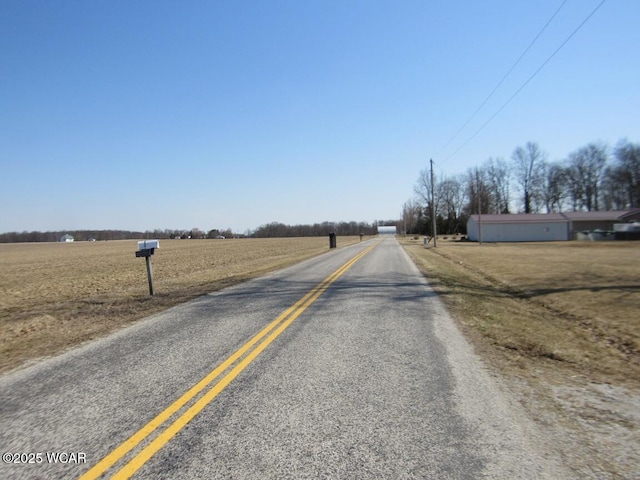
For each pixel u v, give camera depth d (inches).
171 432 131.6
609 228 2222.0
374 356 213.6
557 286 502.0
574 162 3142.2
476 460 113.6
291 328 275.1
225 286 505.7
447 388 168.9
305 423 136.8
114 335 270.1
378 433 129.5
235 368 194.4
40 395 166.1
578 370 198.5
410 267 736.3
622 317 332.5
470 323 297.0
